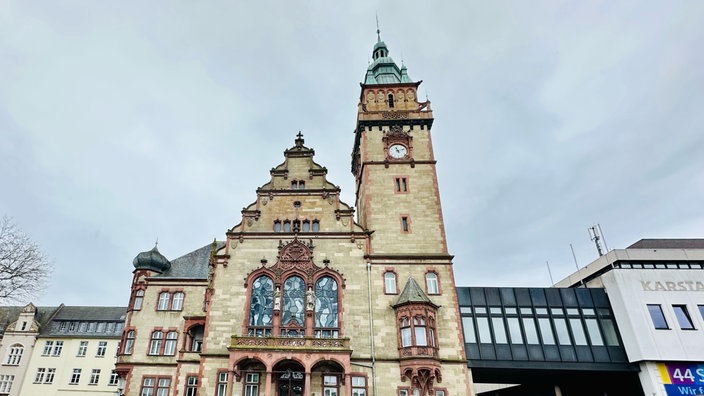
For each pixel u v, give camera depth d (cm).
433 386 3262
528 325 3778
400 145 4444
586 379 4094
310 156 4288
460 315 3722
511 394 4819
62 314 6931
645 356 3519
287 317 3519
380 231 3934
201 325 4244
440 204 4100
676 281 3856
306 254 3759
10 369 6316
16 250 2769
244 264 3725
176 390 3678
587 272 4878
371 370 3316
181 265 4903
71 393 6178
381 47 5425
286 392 3269
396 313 3525
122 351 4328
